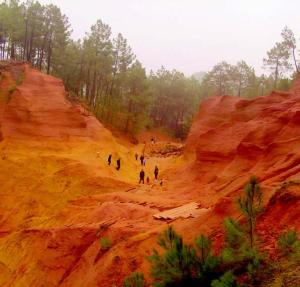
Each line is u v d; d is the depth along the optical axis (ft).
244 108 107.55
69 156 114.73
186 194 85.56
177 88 270.46
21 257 70.79
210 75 252.21
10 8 192.03
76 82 204.23
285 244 30.22
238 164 80.02
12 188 104.06
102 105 202.69
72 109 131.54
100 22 203.41
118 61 217.97
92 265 55.47
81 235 64.85
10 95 126.00
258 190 32.22
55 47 199.11
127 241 53.88
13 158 110.83
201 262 30.78
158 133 257.55
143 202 78.79
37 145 118.42
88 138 129.59
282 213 37.32
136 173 124.57
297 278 26.40
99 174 104.99
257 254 29.76
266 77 249.55
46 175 106.01
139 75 203.31
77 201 88.69
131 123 203.21
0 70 135.13
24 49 197.06
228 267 30.35
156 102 274.77
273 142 71.72
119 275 48.49
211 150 97.76
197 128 128.26
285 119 81.56
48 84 136.87
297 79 111.45
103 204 78.43
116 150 134.92
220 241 40.70
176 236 32.12
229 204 46.80
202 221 49.32
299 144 67.62
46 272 62.90
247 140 82.89
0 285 68.90
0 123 120.88
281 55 192.03
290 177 47.50
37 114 124.77
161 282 31.12
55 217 86.28
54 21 197.88
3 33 196.65
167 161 155.84
